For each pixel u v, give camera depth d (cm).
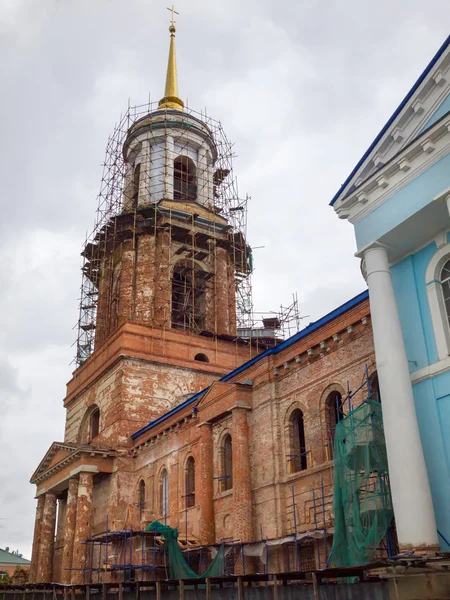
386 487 1858
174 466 3481
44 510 4403
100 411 4297
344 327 2472
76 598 2762
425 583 1355
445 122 1728
